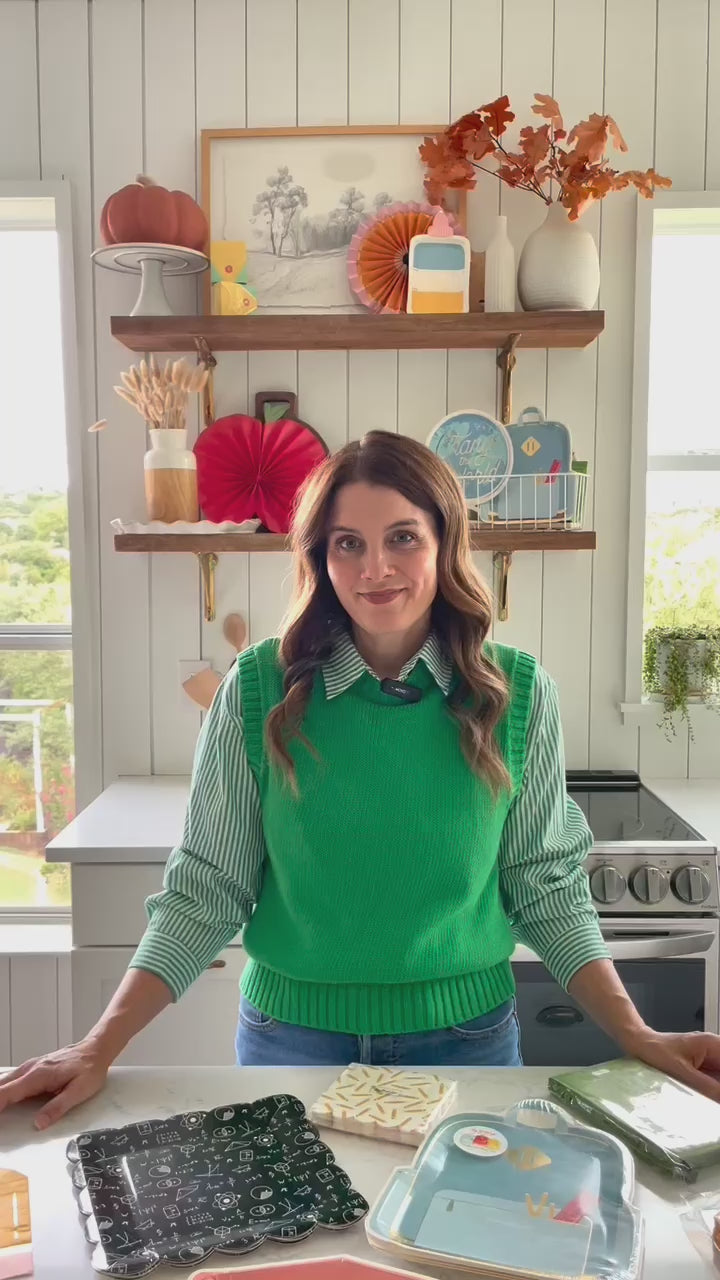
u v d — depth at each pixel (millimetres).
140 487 2307
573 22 2215
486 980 1186
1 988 2320
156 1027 1864
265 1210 782
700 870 1775
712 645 2330
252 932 1216
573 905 1190
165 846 1819
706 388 2465
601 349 2271
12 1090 943
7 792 2518
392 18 2215
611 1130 895
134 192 2020
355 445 1143
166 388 2094
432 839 1129
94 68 2238
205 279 2207
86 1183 812
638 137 2232
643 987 1792
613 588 2320
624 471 2293
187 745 2363
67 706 2494
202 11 2219
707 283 2441
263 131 2197
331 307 2221
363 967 1130
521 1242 732
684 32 2215
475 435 2164
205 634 2336
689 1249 748
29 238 2461
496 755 1139
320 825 1133
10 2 2229
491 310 2084
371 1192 815
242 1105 931
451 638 1181
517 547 2068
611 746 2359
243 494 2232
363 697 1154
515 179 2078
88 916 1846
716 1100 956
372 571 1084
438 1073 1022
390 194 2209
